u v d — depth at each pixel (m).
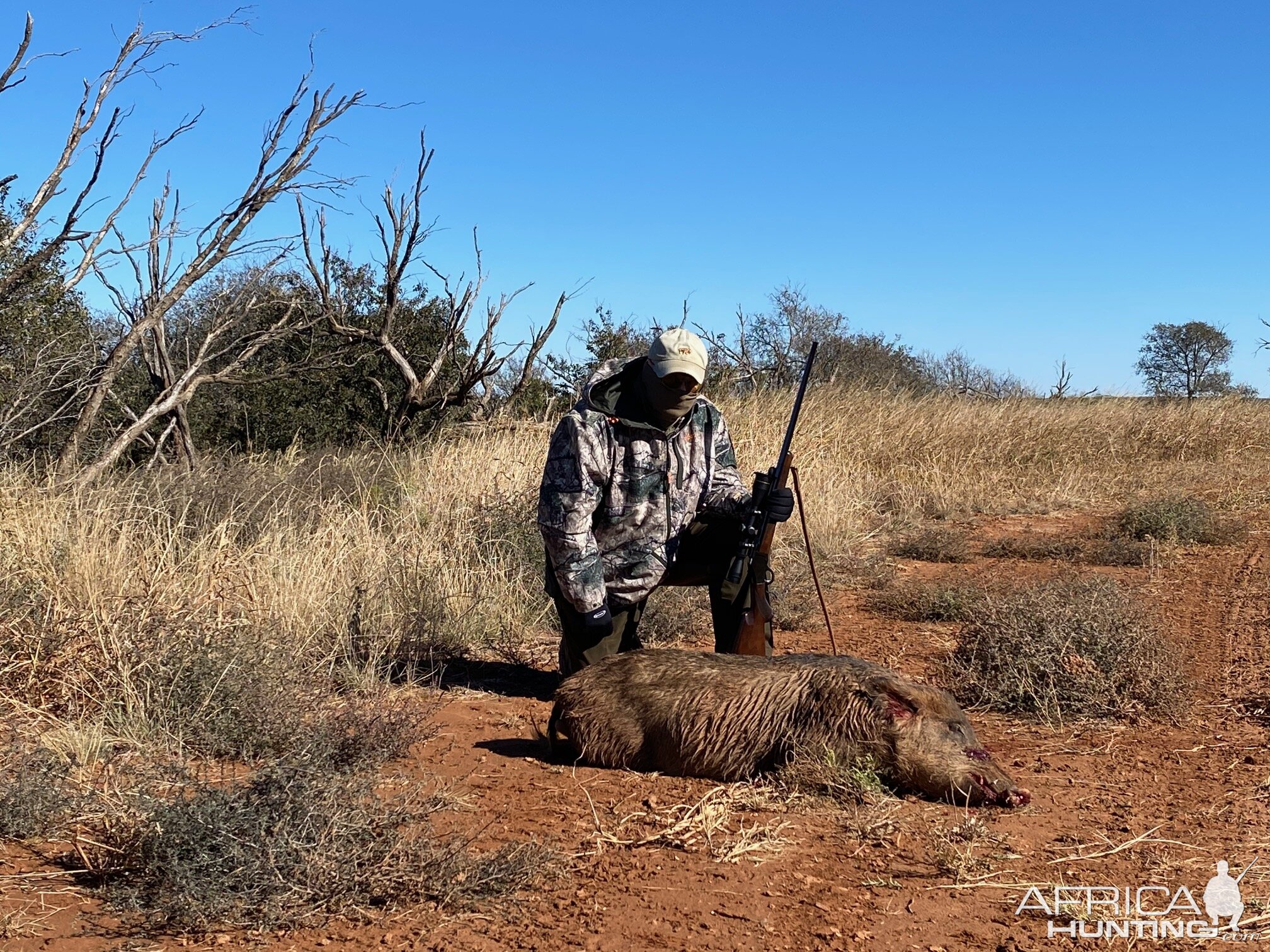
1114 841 2.80
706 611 5.30
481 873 2.42
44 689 3.60
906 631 5.24
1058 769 3.39
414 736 3.47
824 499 7.88
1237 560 6.98
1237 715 3.92
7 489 5.10
